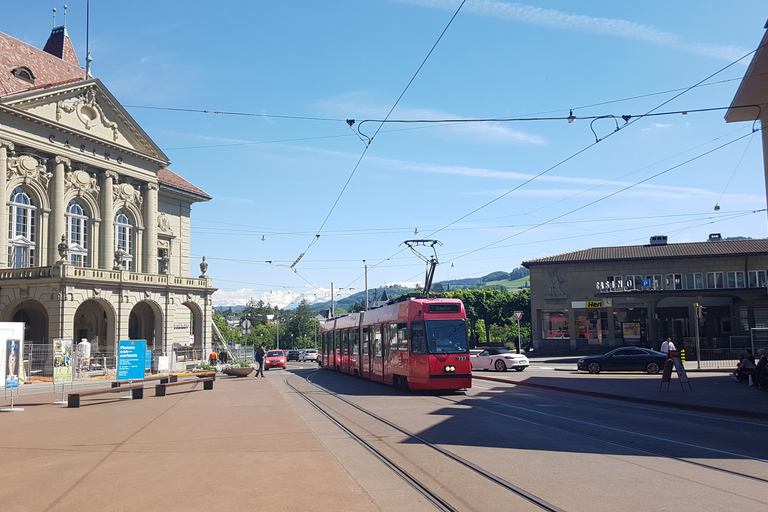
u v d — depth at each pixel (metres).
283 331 131.50
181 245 57.81
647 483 8.37
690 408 17.98
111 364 37.03
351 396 22.58
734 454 10.50
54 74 48.00
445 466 9.68
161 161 51.34
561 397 21.67
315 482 8.52
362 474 9.16
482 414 16.41
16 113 39.31
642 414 16.47
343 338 38.19
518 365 37.06
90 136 44.81
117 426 15.27
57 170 42.50
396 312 25.77
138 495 7.99
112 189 47.22
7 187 39.69
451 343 22.88
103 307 43.22
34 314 43.38
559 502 7.44
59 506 7.51
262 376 37.38
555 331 58.50
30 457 11.09
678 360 22.91
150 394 25.61
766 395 20.72
